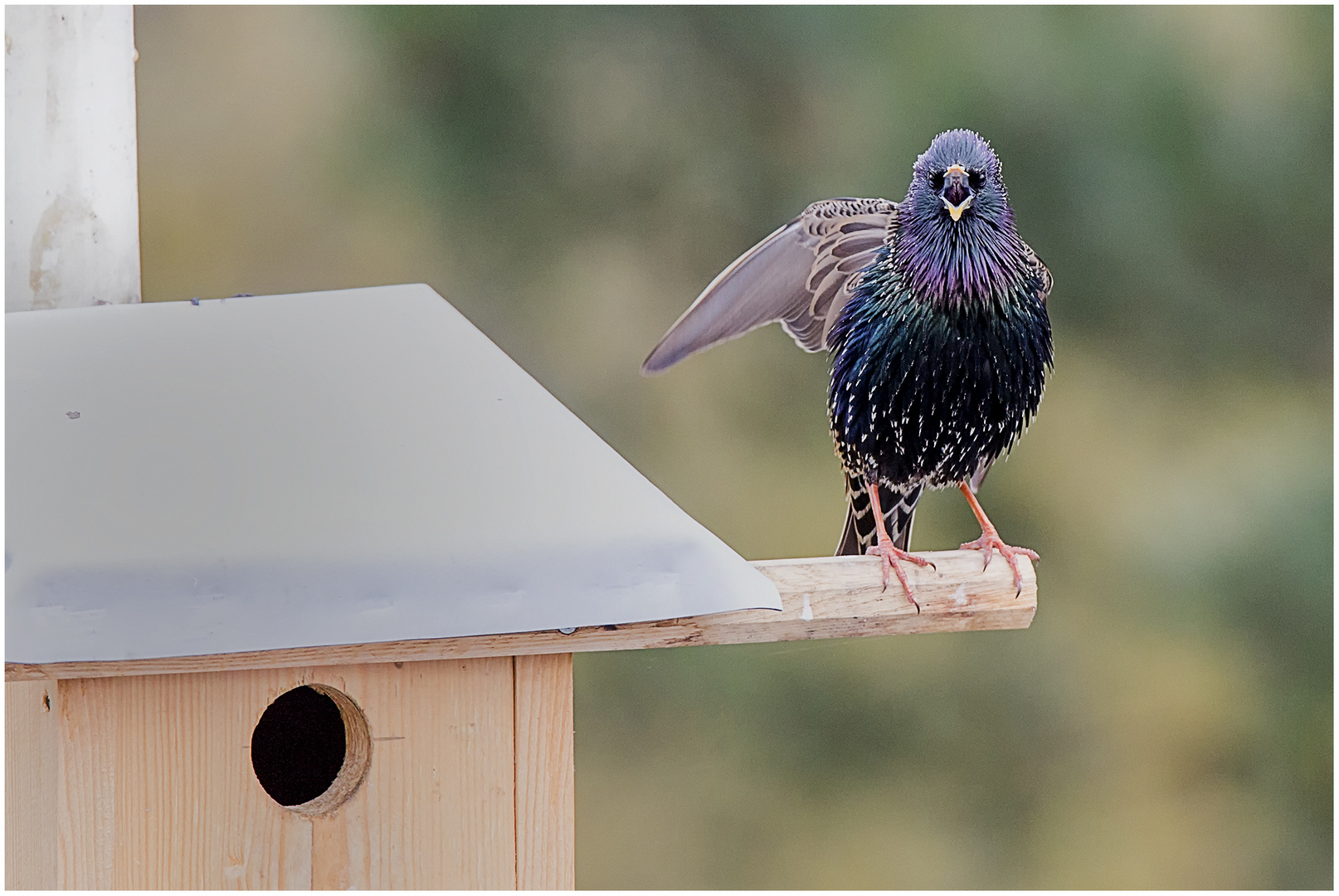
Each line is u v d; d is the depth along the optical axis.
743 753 12.62
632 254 12.81
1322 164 12.26
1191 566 12.38
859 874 12.41
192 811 4.93
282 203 12.80
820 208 7.17
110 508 4.76
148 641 4.53
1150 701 12.47
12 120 6.45
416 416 5.19
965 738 12.62
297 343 5.61
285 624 4.57
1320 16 12.26
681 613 4.73
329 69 12.94
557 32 12.92
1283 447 12.36
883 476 7.02
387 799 5.01
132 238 6.66
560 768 5.09
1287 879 12.46
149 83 12.86
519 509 4.82
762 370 12.68
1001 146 12.27
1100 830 12.48
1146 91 12.25
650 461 12.55
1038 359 6.80
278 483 4.86
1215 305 12.36
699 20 12.88
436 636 4.62
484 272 12.77
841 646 12.67
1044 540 12.45
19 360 5.49
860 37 12.59
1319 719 12.31
